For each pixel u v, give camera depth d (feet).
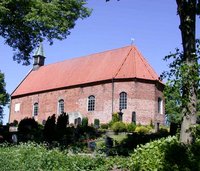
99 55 171.32
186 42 34.96
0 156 41.70
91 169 38.75
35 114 181.27
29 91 187.83
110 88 146.72
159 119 145.18
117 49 164.96
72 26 73.87
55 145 73.05
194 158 30.17
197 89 33.30
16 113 193.67
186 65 32.65
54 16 67.56
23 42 76.59
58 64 193.26
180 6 36.06
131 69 147.13
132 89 142.41
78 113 152.76
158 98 147.43
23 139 92.27
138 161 32.76
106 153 54.85
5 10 63.62
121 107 143.13
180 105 33.78
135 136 73.15
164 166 29.76
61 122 99.91
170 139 35.06
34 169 37.93
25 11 66.64
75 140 91.20
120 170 36.52
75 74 170.30
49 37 71.77
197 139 34.50
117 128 118.11
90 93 154.20
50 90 174.50
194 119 33.45
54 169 37.88
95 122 135.44
